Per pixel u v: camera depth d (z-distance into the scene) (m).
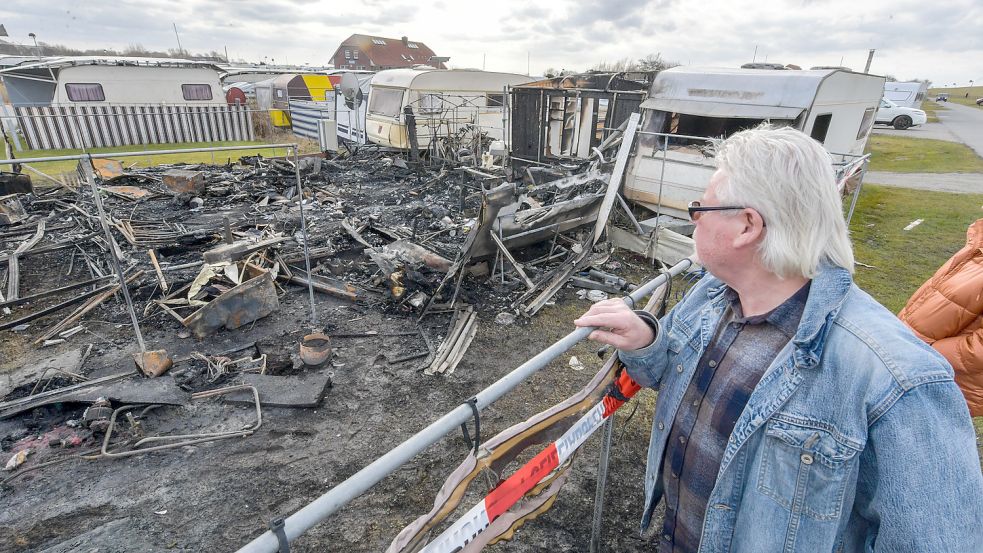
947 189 12.05
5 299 5.85
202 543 2.84
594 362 4.74
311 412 3.99
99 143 16.38
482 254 6.09
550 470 1.54
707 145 6.93
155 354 4.29
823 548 1.00
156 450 3.51
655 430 1.45
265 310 5.43
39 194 10.27
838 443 0.94
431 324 5.43
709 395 1.20
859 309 0.97
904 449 0.85
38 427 3.75
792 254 0.98
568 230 7.18
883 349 0.89
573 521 2.97
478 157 14.38
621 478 3.30
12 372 4.46
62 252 7.29
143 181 11.73
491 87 15.55
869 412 0.89
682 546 1.35
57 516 2.99
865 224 9.16
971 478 0.85
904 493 0.85
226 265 5.88
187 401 4.01
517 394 4.25
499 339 5.16
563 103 10.58
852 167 6.35
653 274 6.82
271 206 10.13
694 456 1.24
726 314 1.25
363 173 13.52
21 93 17.91
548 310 5.80
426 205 10.35
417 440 1.11
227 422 3.84
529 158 11.64
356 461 3.49
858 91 8.02
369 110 15.91
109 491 3.18
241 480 3.30
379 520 3.00
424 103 14.27
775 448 1.03
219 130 18.91
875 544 0.95
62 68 15.82
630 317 1.35
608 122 9.77
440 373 4.56
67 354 4.75
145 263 6.88
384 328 5.34
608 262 7.12
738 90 6.80
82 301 5.77
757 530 1.08
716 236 1.09
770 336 1.11
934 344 2.28
